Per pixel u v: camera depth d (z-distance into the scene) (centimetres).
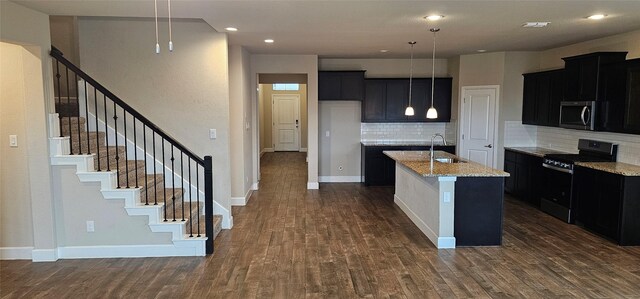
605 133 574
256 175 809
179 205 504
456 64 807
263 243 491
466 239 478
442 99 843
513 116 741
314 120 800
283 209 653
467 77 780
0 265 423
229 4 374
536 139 745
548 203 609
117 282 384
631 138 529
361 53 757
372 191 789
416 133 880
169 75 529
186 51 527
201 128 538
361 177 888
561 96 624
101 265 424
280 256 448
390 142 865
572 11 408
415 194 569
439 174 460
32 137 421
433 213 491
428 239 504
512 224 561
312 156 809
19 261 434
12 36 372
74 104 517
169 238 448
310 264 425
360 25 478
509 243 486
